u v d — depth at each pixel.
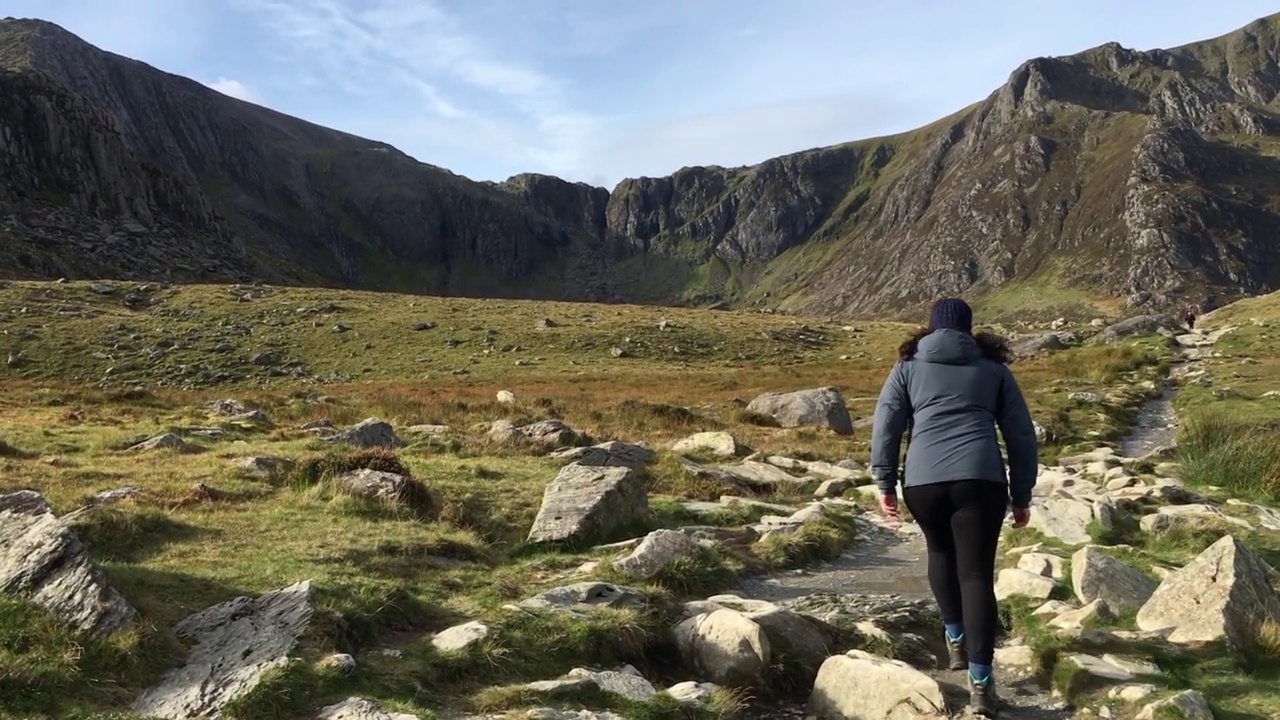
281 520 10.50
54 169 152.00
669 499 14.13
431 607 7.55
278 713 5.41
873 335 74.62
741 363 61.66
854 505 14.72
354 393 43.06
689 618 7.41
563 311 78.12
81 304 67.81
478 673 6.29
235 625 6.54
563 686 5.95
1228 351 44.97
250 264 172.38
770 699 6.58
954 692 6.34
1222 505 12.95
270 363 57.06
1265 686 6.15
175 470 14.01
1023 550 10.21
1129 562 9.38
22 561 6.71
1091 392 34.59
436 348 62.28
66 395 32.09
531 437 19.27
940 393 5.98
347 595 7.17
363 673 5.98
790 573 10.34
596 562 9.65
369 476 12.19
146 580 7.45
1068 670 6.48
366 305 75.75
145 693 5.68
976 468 5.73
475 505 12.38
